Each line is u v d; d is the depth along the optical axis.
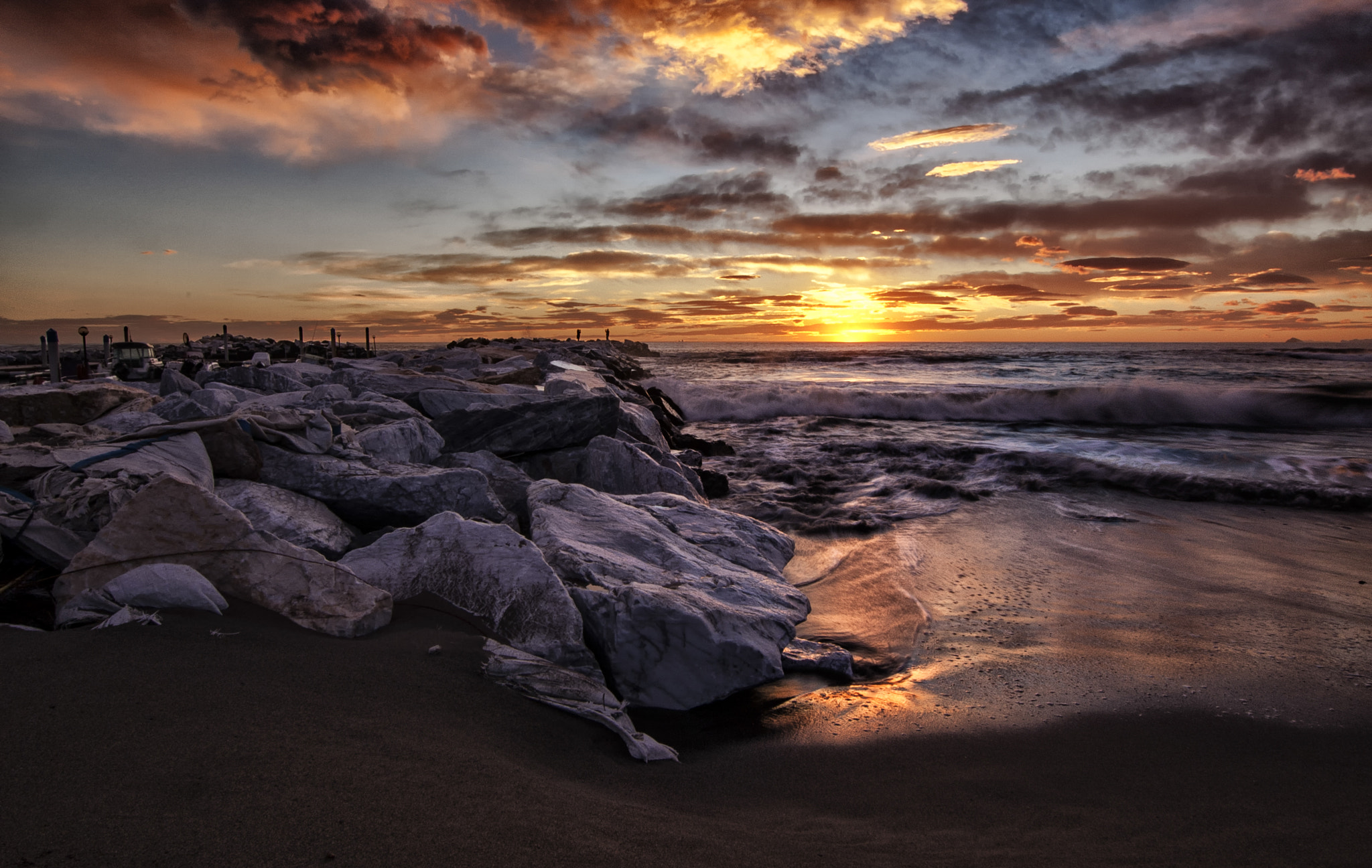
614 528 5.88
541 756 2.96
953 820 2.85
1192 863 2.56
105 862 1.72
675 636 4.32
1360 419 18.69
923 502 9.97
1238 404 19.91
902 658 4.95
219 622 3.40
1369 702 4.11
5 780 2.01
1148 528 8.45
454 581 4.41
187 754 2.27
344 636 3.64
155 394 9.97
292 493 5.72
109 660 2.88
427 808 2.21
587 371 21.94
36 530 4.00
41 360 30.62
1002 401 21.69
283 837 1.92
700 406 22.92
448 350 30.02
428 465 7.36
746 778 3.23
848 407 22.56
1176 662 4.75
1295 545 7.70
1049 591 6.30
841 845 2.55
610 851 2.17
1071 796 3.10
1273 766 3.40
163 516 3.79
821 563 7.22
